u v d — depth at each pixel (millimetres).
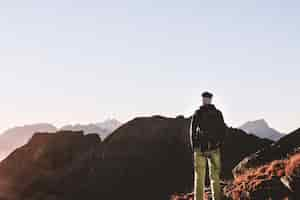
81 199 43500
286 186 12523
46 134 63000
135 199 42781
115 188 44469
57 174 49375
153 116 58344
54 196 43844
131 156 48969
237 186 14156
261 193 12867
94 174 46688
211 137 10023
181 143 51562
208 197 13766
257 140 50344
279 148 17781
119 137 53219
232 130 51656
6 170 56938
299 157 13211
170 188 43688
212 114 10117
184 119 56281
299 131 18297
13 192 49000
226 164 43438
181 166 47844
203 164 10219
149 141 51812
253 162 17859
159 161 48375
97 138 63094
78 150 60281
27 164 57969
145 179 45469
